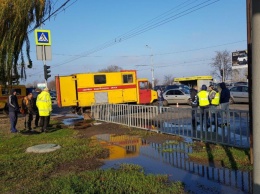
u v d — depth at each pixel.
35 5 17.92
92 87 21.84
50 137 11.68
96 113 17.27
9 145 10.31
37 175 6.55
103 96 22.03
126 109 13.77
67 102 22.05
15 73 18.69
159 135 11.01
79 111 22.64
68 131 13.12
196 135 9.62
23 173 6.74
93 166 7.13
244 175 5.88
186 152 8.13
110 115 15.47
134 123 13.14
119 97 22.45
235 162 6.67
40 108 13.05
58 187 5.51
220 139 8.74
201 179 5.81
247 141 7.84
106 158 7.92
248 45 5.68
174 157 7.66
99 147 9.24
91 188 5.28
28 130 14.06
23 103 14.32
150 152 8.38
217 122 8.79
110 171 6.45
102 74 22.05
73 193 5.00
